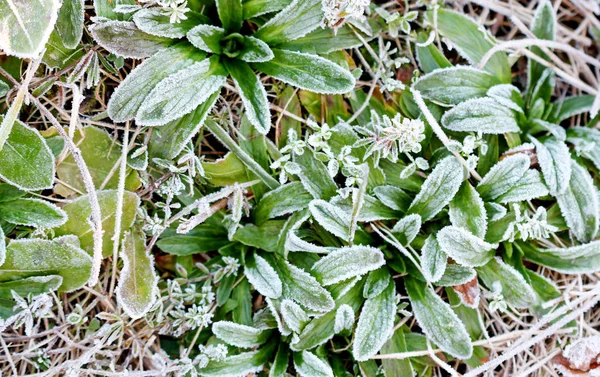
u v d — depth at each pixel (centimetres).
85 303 51
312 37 51
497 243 51
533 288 52
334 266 49
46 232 48
